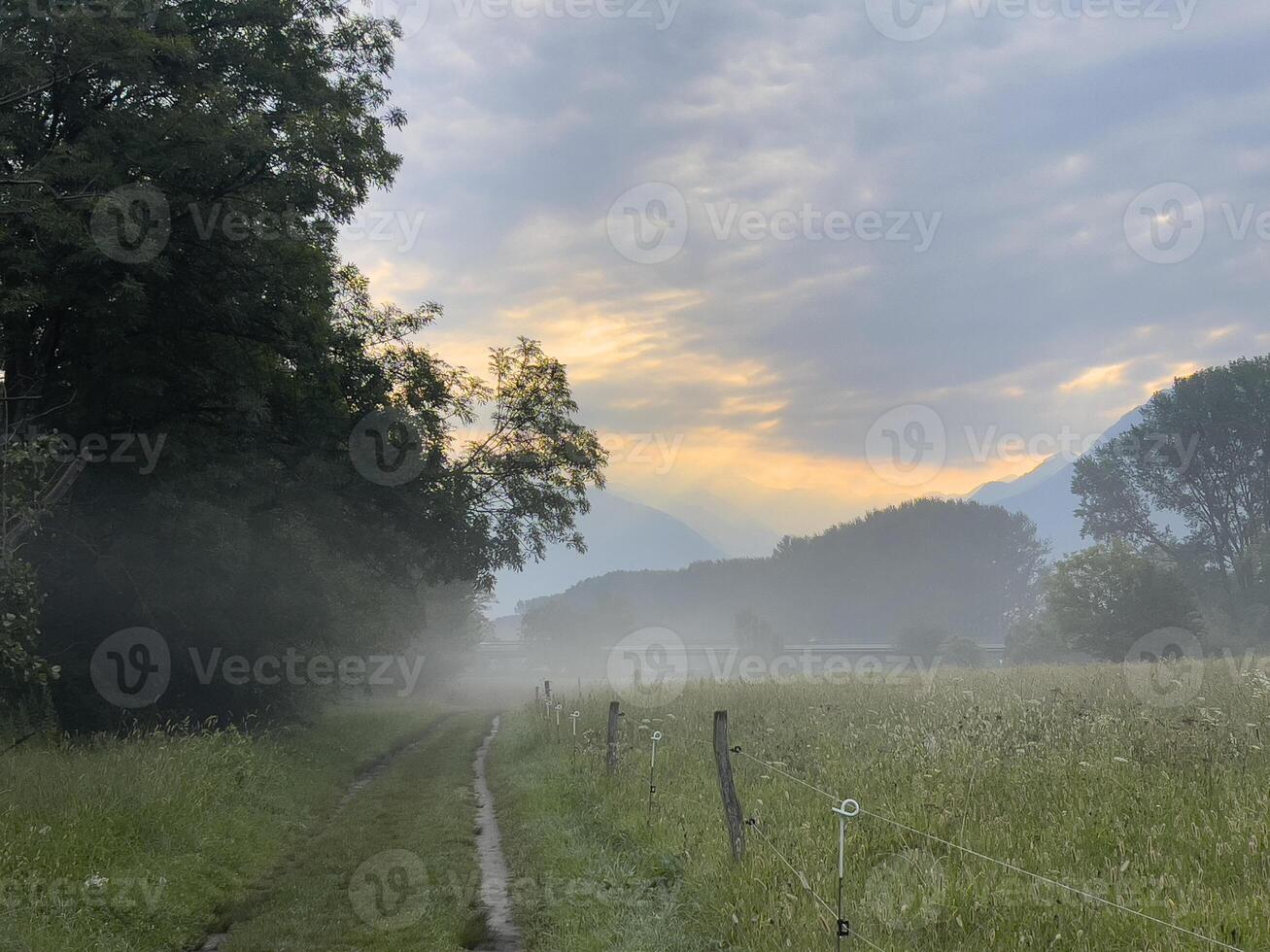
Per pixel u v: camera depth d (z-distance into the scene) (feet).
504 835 45.21
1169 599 218.18
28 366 66.90
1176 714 48.98
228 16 70.74
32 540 67.21
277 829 47.47
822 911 23.40
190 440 72.13
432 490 94.58
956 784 34.37
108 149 62.39
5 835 32.22
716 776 43.88
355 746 94.89
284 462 85.71
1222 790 31.19
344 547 91.76
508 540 101.19
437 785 67.21
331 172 73.05
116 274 62.08
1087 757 37.50
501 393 104.94
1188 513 270.26
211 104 65.67
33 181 55.01
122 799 38.91
